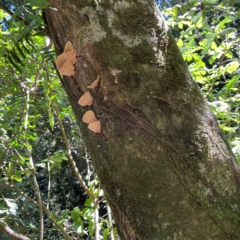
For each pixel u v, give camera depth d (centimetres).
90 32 90
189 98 86
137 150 79
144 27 91
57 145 427
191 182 75
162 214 74
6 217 205
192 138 80
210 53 194
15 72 198
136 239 78
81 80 91
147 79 85
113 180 83
